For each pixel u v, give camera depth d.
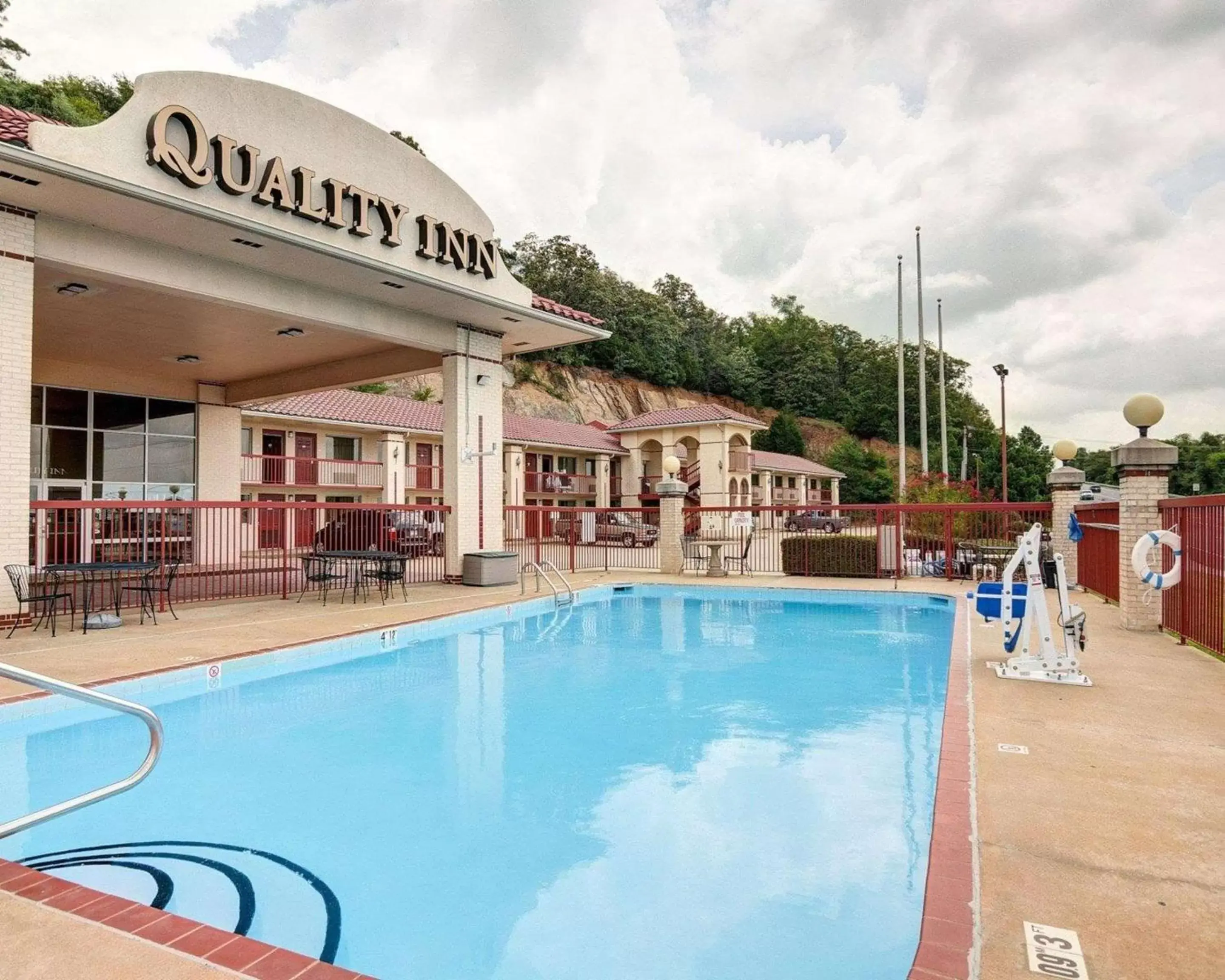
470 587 13.90
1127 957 2.21
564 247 59.12
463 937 2.79
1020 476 74.19
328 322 11.81
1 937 2.26
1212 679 6.22
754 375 75.75
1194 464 71.94
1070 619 6.22
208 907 3.02
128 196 8.15
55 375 15.52
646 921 2.89
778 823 3.83
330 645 8.20
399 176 12.00
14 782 4.48
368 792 4.31
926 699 6.54
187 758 4.92
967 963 2.18
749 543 17.27
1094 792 3.62
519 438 31.67
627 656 8.57
